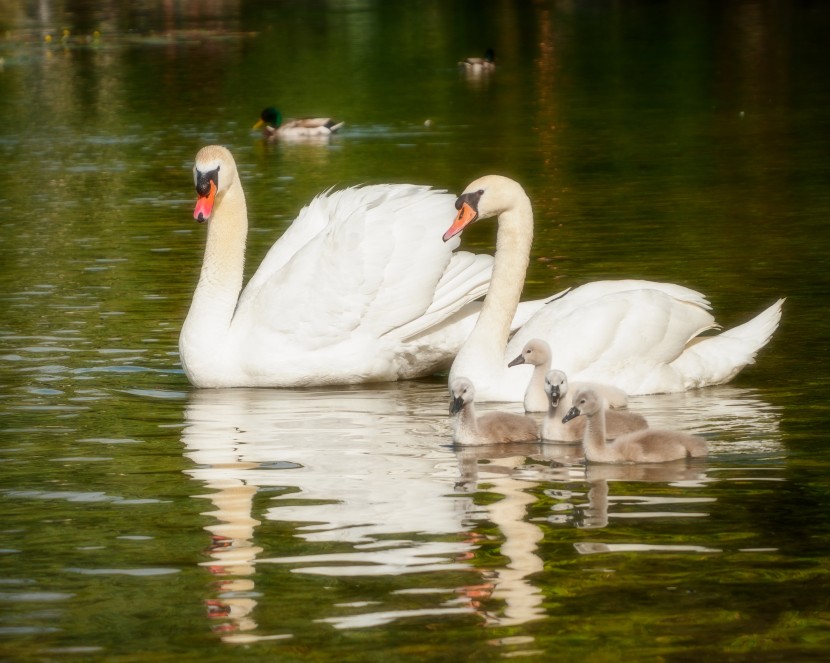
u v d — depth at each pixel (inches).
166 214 1175.6
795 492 475.5
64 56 2647.6
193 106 2022.6
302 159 1537.9
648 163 1408.7
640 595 388.2
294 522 453.1
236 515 462.0
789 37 2711.6
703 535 434.0
